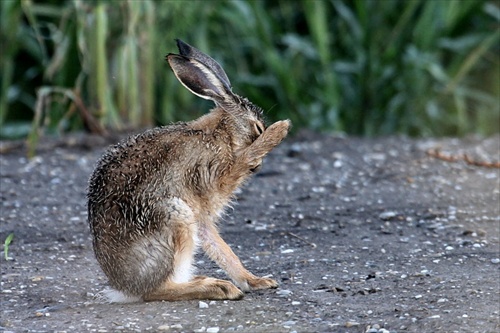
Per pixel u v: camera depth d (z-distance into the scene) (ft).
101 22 56.85
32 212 45.32
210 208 33.63
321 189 49.11
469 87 67.41
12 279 35.88
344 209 45.29
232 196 34.47
